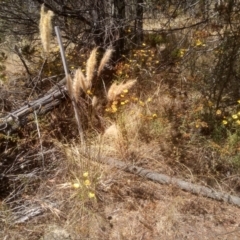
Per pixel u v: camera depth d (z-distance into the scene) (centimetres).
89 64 207
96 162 207
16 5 308
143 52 308
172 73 291
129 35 315
